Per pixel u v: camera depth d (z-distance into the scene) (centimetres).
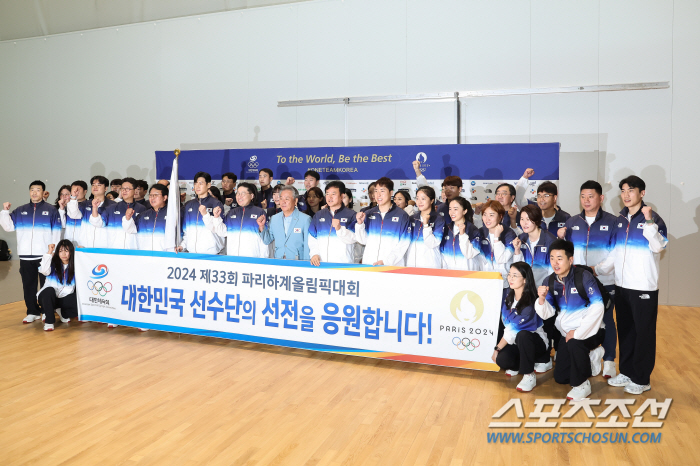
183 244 532
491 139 704
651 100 643
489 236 420
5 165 958
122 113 878
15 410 323
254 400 340
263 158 670
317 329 425
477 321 378
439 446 279
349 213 466
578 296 348
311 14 771
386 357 405
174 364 412
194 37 830
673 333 512
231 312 455
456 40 710
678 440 286
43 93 926
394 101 737
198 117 834
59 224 566
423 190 431
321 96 772
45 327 509
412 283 395
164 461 261
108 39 880
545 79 679
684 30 629
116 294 501
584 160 669
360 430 297
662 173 644
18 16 931
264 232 496
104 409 325
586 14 660
